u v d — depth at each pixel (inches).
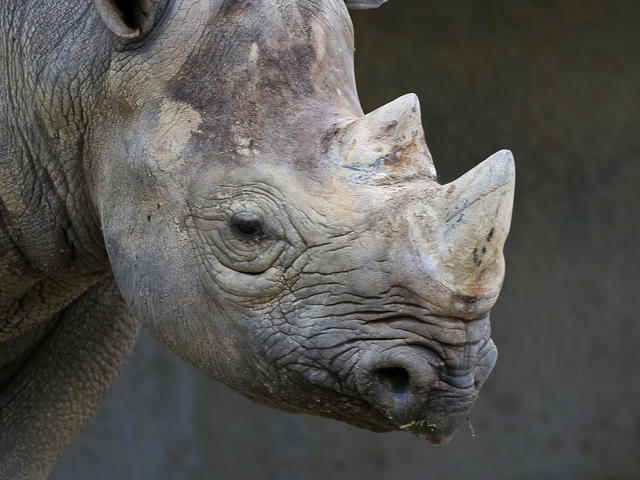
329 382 320.2
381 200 310.0
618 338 916.6
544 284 911.0
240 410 868.6
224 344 334.0
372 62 877.2
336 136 319.3
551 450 909.8
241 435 868.6
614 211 912.9
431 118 884.0
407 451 896.9
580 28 900.6
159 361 848.3
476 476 903.7
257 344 326.3
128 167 343.9
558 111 903.1
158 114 337.7
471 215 299.3
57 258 390.6
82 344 457.4
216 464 861.2
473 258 299.4
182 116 334.3
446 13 887.1
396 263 305.9
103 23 349.1
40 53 359.3
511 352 909.2
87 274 403.2
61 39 356.5
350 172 314.5
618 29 903.7
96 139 357.7
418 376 306.0
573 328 916.0
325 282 314.5
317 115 324.2
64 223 381.7
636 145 909.8
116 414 839.1
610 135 908.6
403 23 882.8
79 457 831.7
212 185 327.3
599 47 903.7
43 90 359.9
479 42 891.4
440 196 303.6
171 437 849.5
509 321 909.2
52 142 367.2
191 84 334.6
